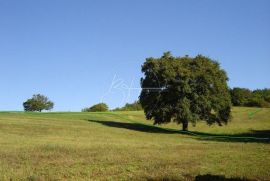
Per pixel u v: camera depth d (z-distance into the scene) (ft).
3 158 115.55
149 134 254.27
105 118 343.46
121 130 262.67
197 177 88.28
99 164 106.22
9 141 165.48
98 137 208.44
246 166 104.63
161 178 88.28
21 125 235.81
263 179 87.76
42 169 97.60
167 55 303.48
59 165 104.01
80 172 94.12
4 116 295.07
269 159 119.65
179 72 286.25
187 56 306.55
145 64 299.58
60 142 168.66
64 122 279.28
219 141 213.46
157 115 292.81
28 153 127.13
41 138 185.98
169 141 203.41
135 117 367.86
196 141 208.95
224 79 302.86
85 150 138.72
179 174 92.38
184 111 286.05
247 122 344.90
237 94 454.40
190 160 115.96
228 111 305.94
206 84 292.20
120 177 89.15
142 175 90.99
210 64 299.79
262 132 295.89
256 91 479.82
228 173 93.81
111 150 140.36
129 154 128.88
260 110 406.21
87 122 295.48
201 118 298.97
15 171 94.63
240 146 169.78
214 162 111.96
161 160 115.03
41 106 483.10
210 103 292.40
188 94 291.17
